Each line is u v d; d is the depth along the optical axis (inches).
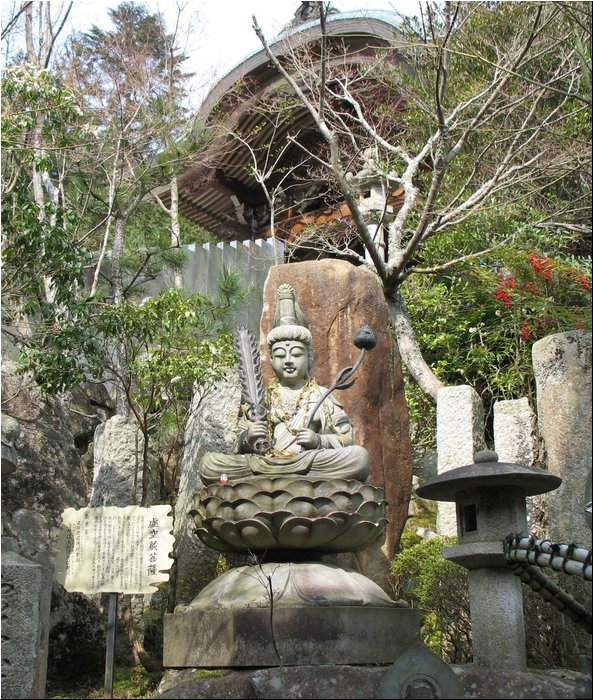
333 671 196.5
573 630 247.6
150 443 346.9
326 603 214.1
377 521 231.3
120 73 484.1
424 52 418.6
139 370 306.7
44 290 357.1
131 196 506.3
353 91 459.8
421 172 471.5
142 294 516.7
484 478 210.5
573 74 354.0
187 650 220.7
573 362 297.6
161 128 470.6
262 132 558.3
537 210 421.1
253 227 650.2
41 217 395.9
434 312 418.0
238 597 218.7
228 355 335.6
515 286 378.3
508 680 194.4
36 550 295.9
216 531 229.3
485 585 216.4
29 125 314.7
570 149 350.0
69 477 324.2
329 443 247.9
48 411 331.9
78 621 290.8
